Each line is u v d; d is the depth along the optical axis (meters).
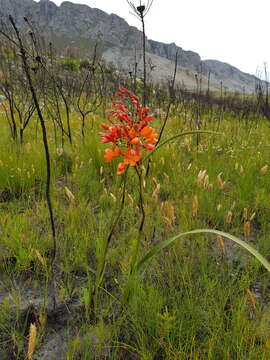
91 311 1.83
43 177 3.34
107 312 1.78
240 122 7.55
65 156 3.78
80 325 1.77
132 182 3.27
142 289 1.82
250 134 5.88
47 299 1.90
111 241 2.42
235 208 2.94
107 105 7.75
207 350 1.51
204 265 2.10
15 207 2.75
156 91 9.53
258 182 3.53
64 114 6.71
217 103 10.54
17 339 1.64
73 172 3.55
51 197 2.96
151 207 2.82
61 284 2.02
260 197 3.05
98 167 3.66
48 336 1.71
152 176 3.44
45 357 1.60
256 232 2.73
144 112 1.53
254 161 3.99
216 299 1.83
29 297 1.93
